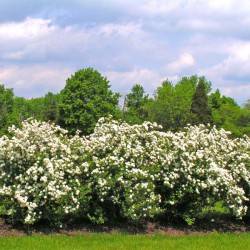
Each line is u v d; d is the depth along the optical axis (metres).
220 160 16.95
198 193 15.89
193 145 16.55
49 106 92.62
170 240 14.62
